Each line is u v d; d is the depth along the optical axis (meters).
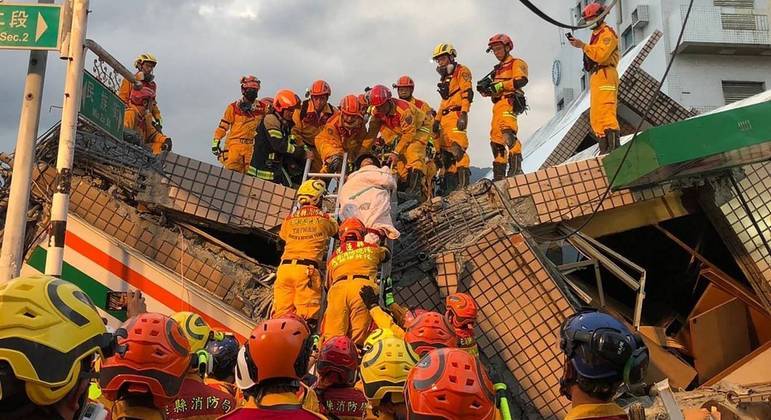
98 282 7.11
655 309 9.57
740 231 8.12
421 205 8.34
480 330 7.48
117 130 6.54
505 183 8.27
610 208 8.16
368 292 6.07
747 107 7.26
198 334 3.85
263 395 2.45
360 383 4.47
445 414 2.24
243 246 8.25
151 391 2.42
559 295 7.54
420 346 3.85
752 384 7.42
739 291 8.38
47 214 7.08
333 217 7.24
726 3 26.03
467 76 10.71
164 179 7.55
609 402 2.37
